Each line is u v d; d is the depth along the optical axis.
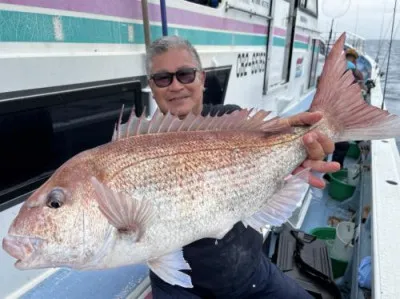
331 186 4.80
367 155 4.76
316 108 1.90
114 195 1.24
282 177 1.76
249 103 4.86
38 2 1.75
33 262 1.24
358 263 2.59
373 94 6.40
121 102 2.38
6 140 1.74
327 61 1.90
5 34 1.63
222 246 1.89
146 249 1.36
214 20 3.52
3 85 1.64
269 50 5.17
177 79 1.98
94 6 2.07
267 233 3.01
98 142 2.27
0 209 1.78
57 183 1.28
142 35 2.49
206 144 1.53
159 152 1.42
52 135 1.96
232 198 1.57
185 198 1.44
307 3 7.13
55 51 1.87
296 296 2.29
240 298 2.16
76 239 1.26
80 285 2.11
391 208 2.39
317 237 3.44
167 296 1.96
